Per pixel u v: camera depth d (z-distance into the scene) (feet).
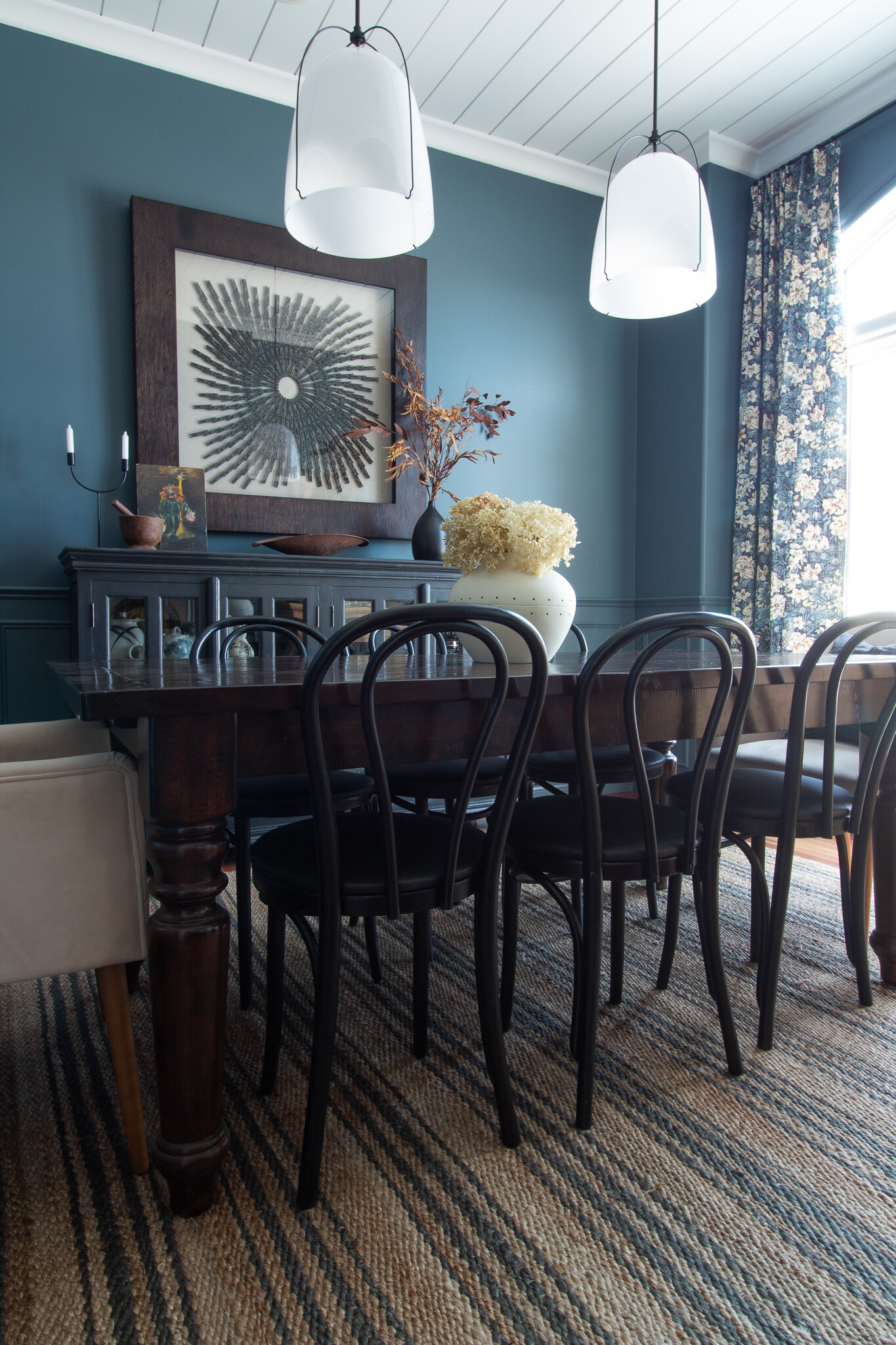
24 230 9.33
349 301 11.12
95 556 8.46
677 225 6.45
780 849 5.09
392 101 5.47
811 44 10.16
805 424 11.62
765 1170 4.00
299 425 10.86
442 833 4.62
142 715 3.30
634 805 5.39
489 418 11.71
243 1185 3.87
